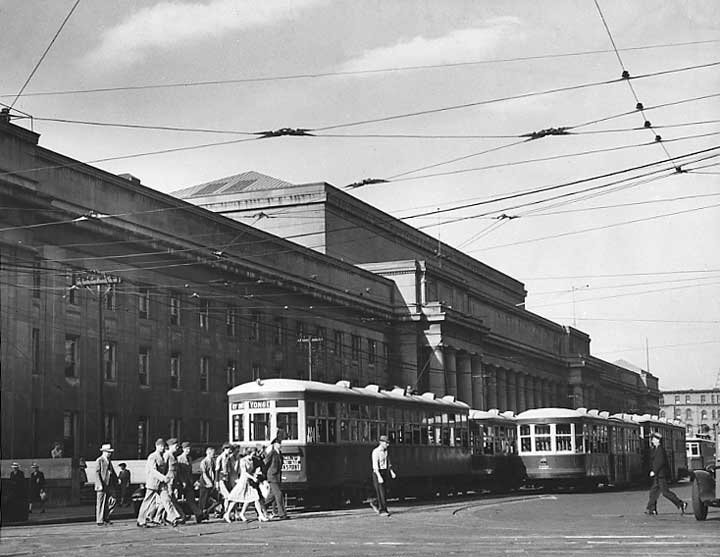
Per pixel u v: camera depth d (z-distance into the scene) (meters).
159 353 49.03
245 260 57.50
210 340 53.66
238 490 24.48
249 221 79.81
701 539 17.94
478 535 19.69
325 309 68.00
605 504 33.59
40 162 41.22
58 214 41.06
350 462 32.31
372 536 19.69
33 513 31.95
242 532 21.00
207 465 25.28
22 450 38.69
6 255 38.22
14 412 38.41
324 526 22.61
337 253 79.56
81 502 37.47
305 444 29.92
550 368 117.69
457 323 82.44
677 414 167.25
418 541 18.36
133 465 36.69
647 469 57.62
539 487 52.31
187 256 50.72
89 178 44.31
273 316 60.88
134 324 47.19
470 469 42.88
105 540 19.48
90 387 43.62
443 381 79.88
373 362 76.44
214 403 53.53
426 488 38.72
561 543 17.48
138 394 47.16
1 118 38.41
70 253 42.81
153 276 48.75
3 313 38.12
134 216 47.38
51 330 41.41
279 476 25.12
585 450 46.44
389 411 35.81
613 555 15.12
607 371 134.50
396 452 35.84
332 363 68.62
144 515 23.36
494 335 97.88
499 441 46.53
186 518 24.89
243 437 30.39
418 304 80.69
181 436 50.38
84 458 42.78
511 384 104.25
